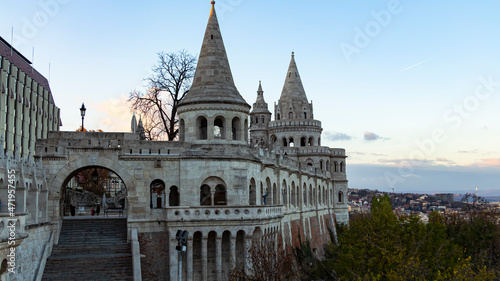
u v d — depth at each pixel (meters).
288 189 64.56
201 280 45.69
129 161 46.56
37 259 39.53
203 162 47.38
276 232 51.44
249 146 50.72
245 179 48.25
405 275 39.00
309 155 88.31
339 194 93.44
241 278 40.03
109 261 42.03
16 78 90.44
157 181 49.53
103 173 91.88
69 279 39.62
